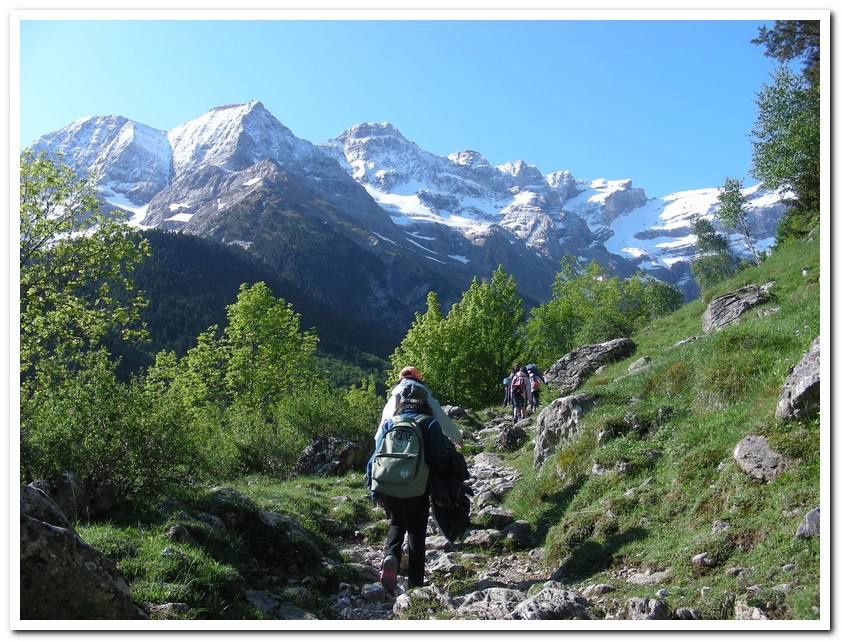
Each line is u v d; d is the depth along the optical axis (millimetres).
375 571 8492
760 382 9055
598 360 24844
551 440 11828
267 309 49375
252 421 19016
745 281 26797
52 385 9500
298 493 12773
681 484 7613
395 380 51500
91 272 20531
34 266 19828
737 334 10727
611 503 7992
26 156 19266
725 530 6242
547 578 7441
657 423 9742
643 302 72250
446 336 48594
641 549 6902
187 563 6348
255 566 7656
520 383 23391
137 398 8875
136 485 8609
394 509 6742
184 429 9305
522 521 9562
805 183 37656
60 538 4656
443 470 6848
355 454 18219
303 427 20109
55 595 4559
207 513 8312
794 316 11070
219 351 47281
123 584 5062
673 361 11648
